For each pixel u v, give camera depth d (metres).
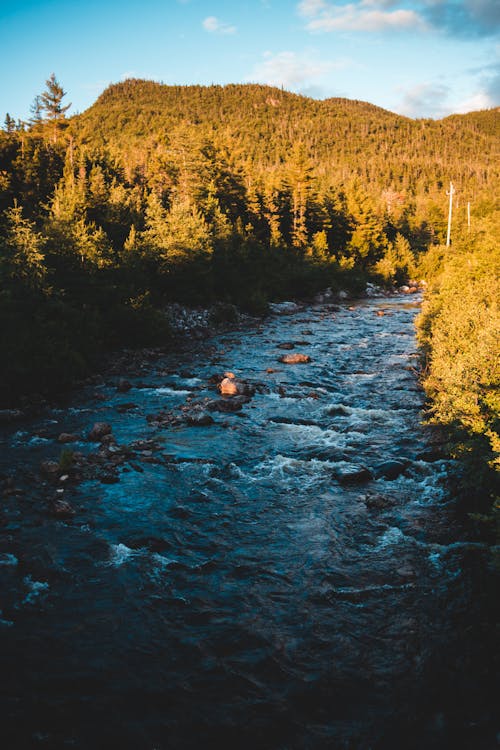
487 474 10.98
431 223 107.12
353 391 20.83
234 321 40.81
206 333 34.94
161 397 20.44
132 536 10.19
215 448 14.93
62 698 6.32
